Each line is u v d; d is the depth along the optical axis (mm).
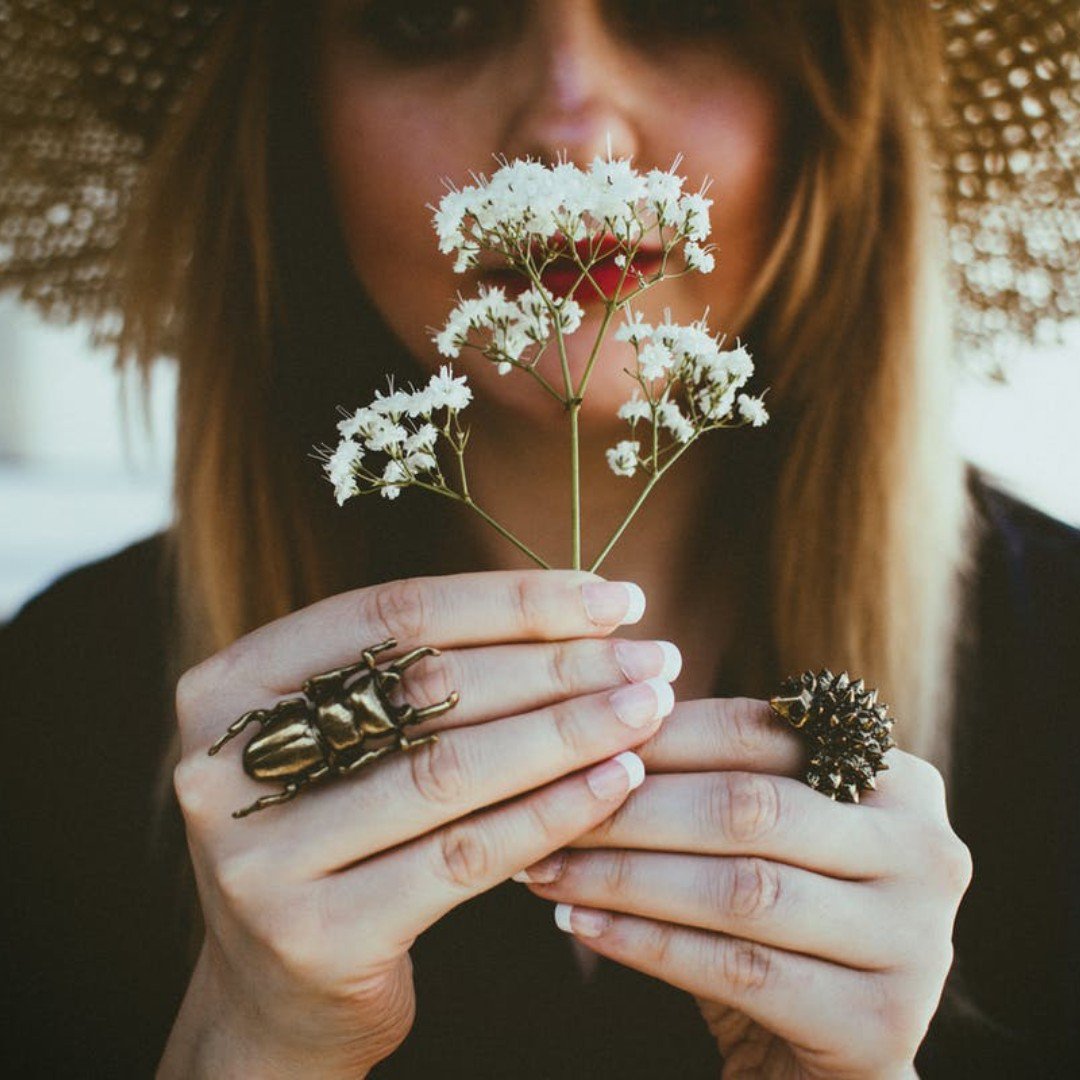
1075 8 530
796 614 506
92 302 694
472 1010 474
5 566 1268
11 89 625
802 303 479
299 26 461
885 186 478
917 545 506
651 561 492
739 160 411
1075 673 530
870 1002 336
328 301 514
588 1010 471
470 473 478
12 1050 554
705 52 400
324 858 327
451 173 402
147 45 599
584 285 388
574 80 388
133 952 559
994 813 522
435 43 398
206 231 522
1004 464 618
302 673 341
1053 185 577
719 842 333
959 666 537
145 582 611
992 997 511
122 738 581
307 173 494
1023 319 617
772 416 499
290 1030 342
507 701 333
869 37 441
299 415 527
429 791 323
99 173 657
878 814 338
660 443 452
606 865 340
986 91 557
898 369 491
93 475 1540
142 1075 549
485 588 339
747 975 337
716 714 346
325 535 532
